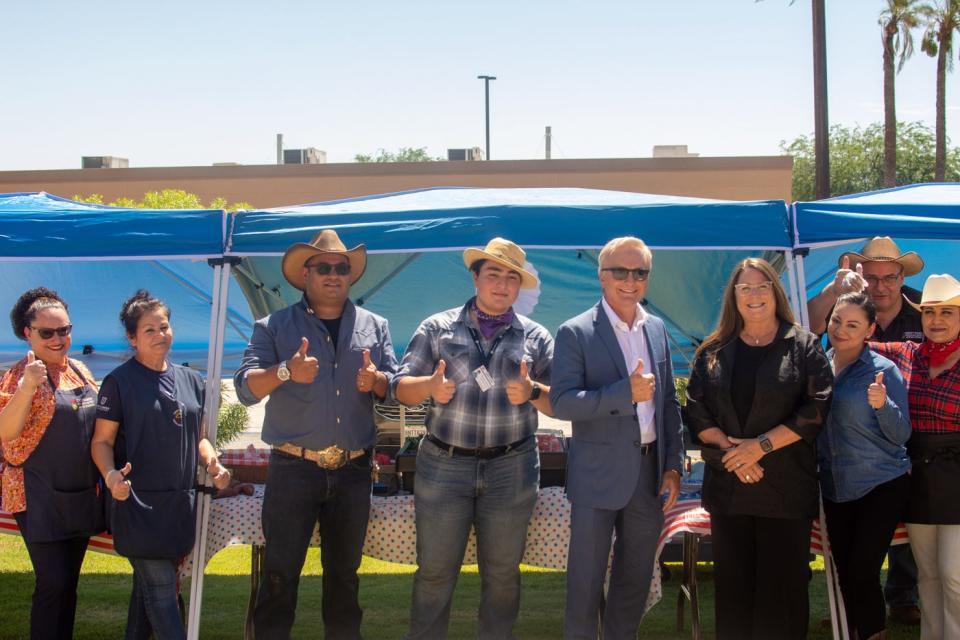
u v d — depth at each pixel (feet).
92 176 81.30
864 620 13.05
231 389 39.55
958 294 12.85
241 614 17.40
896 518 12.98
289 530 13.24
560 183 78.43
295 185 80.53
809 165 117.60
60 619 12.99
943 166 81.15
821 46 52.42
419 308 23.85
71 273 22.34
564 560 14.32
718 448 12.50
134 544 12.44
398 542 14.56
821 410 12.13
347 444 13.37
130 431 12.57
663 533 14.26
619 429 12.67
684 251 20.35
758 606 12.59
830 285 15.35
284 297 22.75
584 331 12.87
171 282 23.13
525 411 13.06
